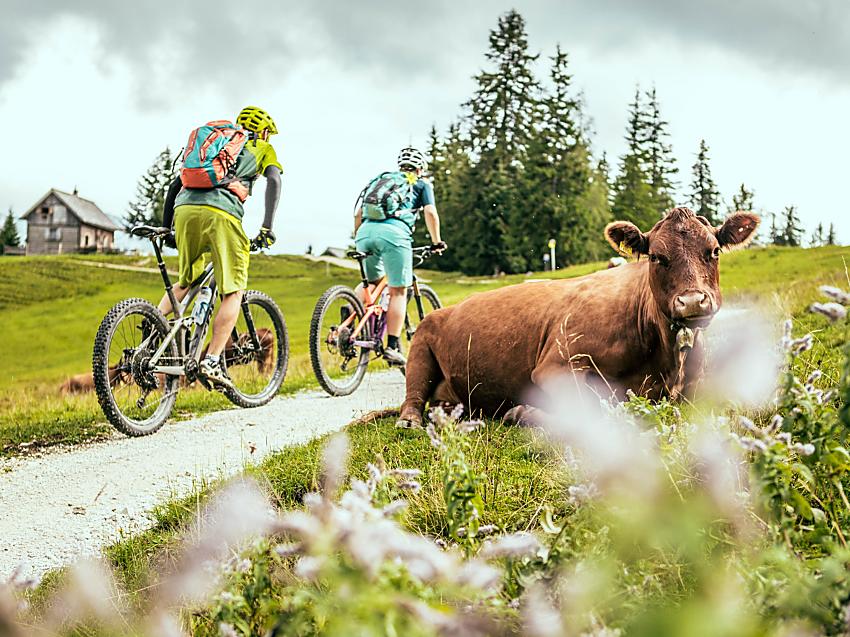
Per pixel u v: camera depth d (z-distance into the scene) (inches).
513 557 101.3
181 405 414.3
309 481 208.5
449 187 3324.3
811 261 1332.4
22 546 215.6
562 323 253.9
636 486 91.1
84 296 2677.2
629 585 91.4
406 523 158.7
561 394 237.8
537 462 198.7
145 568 173.3
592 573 88.4
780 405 111.3
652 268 228.1
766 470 100.0
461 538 115.3
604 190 3090.6
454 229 3065.9
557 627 81.1
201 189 328.2
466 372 283.4
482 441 209.5
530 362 267.9
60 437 357.1
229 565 97.0
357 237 381.1
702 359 238.2
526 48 2984.7
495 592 89.6
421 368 294.7
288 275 3006.9
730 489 106.3
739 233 232.7
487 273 3014.3
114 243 5241.1
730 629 61.3
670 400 230.7
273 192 341.4
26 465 311.3
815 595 81.3
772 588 84.4
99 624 141.4
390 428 264.2
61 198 4758.9
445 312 297.6
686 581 98.1
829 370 193.8
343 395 408.5
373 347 393.1
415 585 74.7
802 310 399.2
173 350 340.8
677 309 216.2
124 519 227.9
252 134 338.3
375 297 399.2
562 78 2891.2
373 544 62.2
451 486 113.7
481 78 2997.0
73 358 1815.9
